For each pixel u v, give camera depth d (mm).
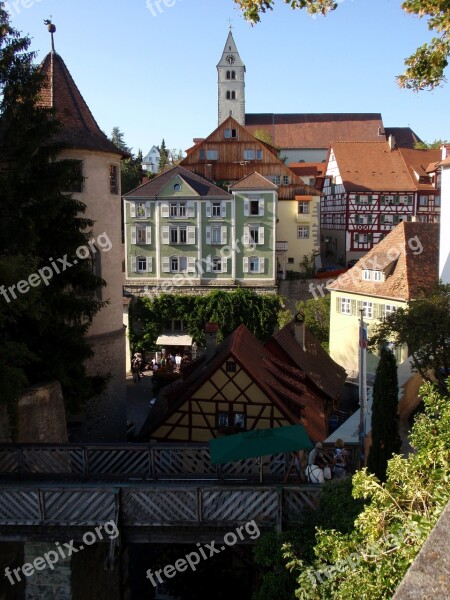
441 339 18672
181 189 43406
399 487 7133
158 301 43031
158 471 13055
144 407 31016
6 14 15875
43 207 16172
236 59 87562
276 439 11578
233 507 10883
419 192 54562
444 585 3393
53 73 23156
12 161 16469
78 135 22562
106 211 23734
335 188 58000
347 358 34750
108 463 13109
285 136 82000
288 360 23656
